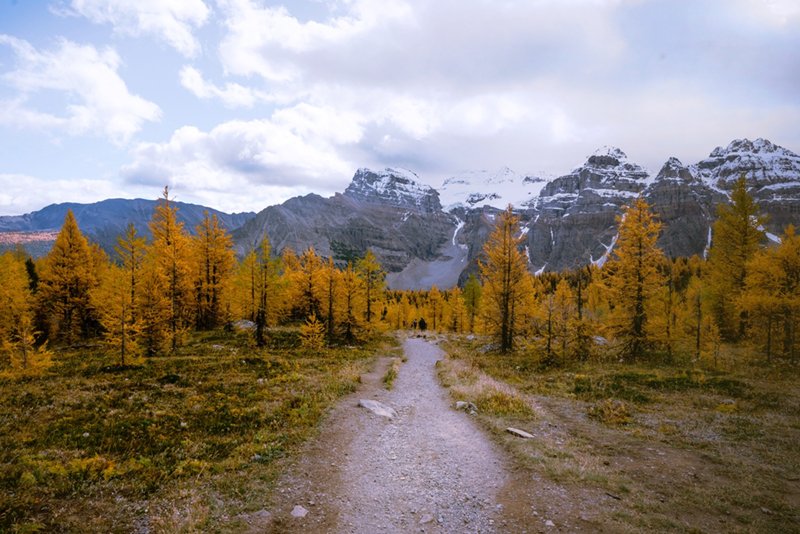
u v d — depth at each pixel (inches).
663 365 962.7
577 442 480.7
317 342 1302.9
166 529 266.7
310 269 1710.1
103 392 658.8
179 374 818.2
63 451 395.2
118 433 456.4
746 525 295.3
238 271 1694.1
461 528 290.8
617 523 292.4
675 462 419.5
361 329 1654.8
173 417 526.6
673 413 602.9
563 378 888.3
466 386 791.1
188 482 340.2
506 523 296.7
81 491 315.0
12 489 304.3
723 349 1056.2
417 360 1282.0
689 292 1227.9
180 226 1417.3
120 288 885.2
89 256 1504.7
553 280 3922.2
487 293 1365.7
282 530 279.7
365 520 299.9
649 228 1086.4
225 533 268.8
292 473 372.5
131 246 1044.5
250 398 644.1
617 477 375.6
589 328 1094.4
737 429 519.5
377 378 915.4
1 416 510.3
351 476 378.0
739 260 1182.3
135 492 318.7
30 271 1984.5
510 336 1330.0
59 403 583.2
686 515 308.7
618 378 837.8
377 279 1812.3
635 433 513.7
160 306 1059.9
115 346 911.0
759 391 681.6
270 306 1536.7
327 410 583.8
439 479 376.5
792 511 315.3
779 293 908.0
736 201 1229.1
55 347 1258.0
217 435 467.2
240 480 348.5
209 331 1560.0
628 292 1099.3
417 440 489.1
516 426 541.0
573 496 337.7
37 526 255.8
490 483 367.6
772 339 967.0
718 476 384.2
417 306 3939.5
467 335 2266.2
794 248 902.4
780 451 443.2
